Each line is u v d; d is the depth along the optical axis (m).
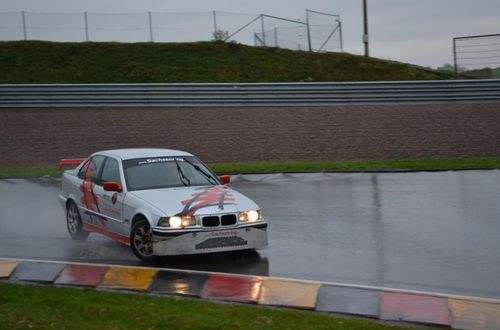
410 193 15.50
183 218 9.22
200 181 10.55
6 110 29.33
